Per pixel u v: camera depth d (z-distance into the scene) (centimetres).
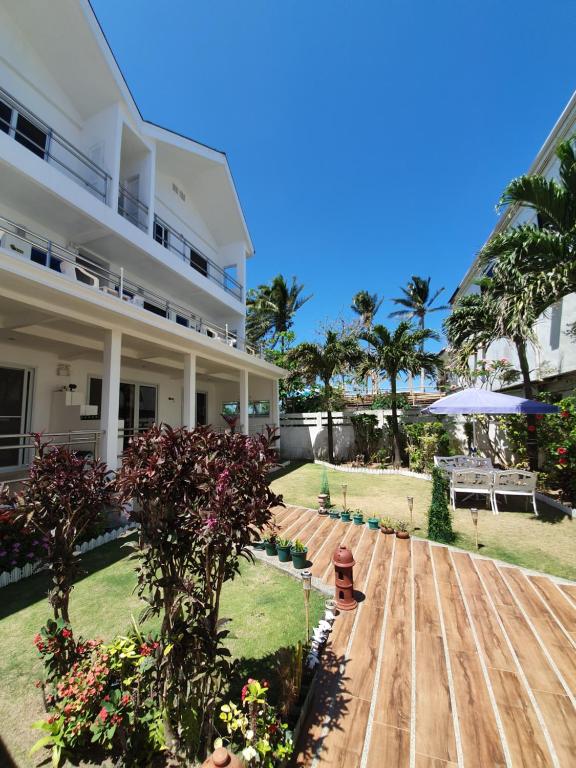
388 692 295
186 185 1535
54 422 923
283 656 296
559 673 315
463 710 278
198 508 218
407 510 815
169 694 223
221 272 1722
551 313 1078
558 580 472
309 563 535
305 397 2111
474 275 1900
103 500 300
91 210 848
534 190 668
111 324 740
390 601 431
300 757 239
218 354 1142
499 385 1495
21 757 226
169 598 231
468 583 470
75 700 219
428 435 1302
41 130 888
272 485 1101
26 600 420
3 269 506
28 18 847
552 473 864
